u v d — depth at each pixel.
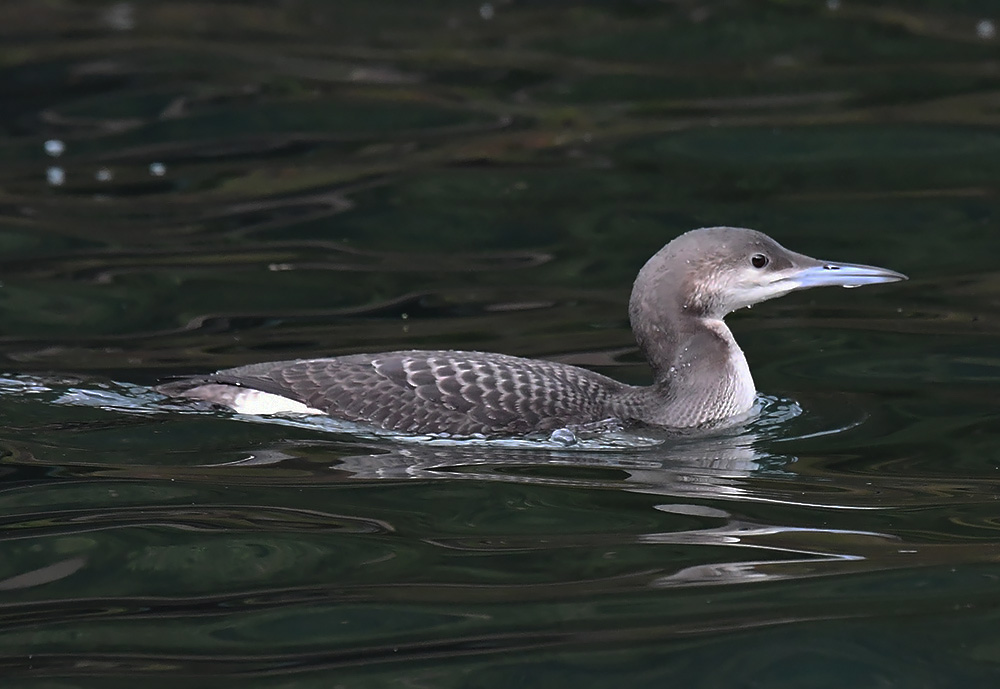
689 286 10.66
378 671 7.14
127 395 10.73
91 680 7.07
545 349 11.98
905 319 12.56
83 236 14.43
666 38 19.64
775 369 11.61
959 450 9.88
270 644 7.39
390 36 20.00
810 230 14.45
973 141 16.41
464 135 17.05
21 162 16.31
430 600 7.78
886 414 10.59
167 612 7.68
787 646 7.30
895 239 14.27
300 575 8.07
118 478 9.27
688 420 10.45
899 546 8.35
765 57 19.08
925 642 7.32
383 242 14.46
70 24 20.19
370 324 12.46
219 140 16.97
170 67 18.75
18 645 7.37
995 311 12.59
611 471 9.59
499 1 20.84
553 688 6.98
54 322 12.38
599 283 13.46
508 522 8.73
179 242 14.36
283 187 15.77
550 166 16.17
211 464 9.55
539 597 7.81
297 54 19.28
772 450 10.02
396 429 10.07
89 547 8.33
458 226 14.81
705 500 9.07
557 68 18.88
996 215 14.69
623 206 15.12
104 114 17.50
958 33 19.59
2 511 8.75
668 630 7.45
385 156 16.50
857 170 15.88
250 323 12.44
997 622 7.48
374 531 8.57
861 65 18.64
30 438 9.89
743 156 16.31
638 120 17.30
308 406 10.28
